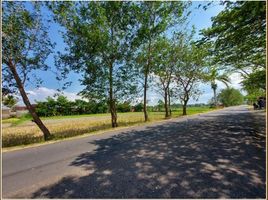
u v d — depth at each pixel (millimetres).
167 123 18359
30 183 5031
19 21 11859
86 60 16203
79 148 8852
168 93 29703
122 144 9367
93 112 65750
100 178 5203
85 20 15594
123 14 16688
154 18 18297
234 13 7535
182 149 7930
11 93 12570
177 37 24609
